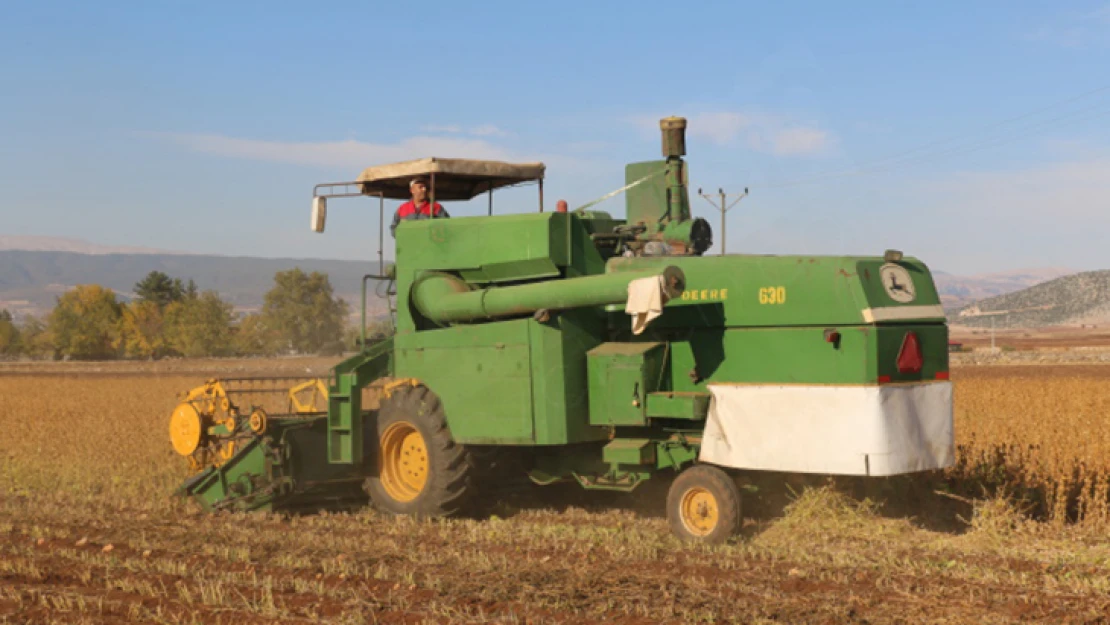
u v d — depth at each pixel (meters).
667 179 11.02
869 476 9.07
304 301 129.12
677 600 7.00
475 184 12.67
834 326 8.68
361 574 8.08
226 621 6.86
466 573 7.97
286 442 11.41
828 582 7.54
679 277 8.84
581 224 10.37
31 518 11.05
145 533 10.05
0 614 7.11
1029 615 6.55
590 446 10.29
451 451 10.62
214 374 58.84
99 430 20.38
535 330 9.93
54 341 134.50
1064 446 11.64
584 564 8.23
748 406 8.97
